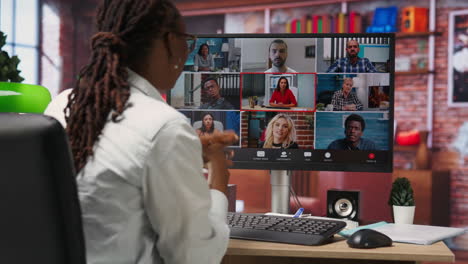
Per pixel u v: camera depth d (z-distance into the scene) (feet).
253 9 17.95
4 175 2.11
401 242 4.08
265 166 5.35
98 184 2.93
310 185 13.37
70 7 19.26
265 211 6.74
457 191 16.21
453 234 4.33
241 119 5.40
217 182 3.75
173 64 3.46
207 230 3.13
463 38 16.28
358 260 4.52
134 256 3.00
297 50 5.33
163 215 2.97
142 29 3.27
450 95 16.44
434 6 16.55
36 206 2.12
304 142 5.32
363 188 9.16
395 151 16.89
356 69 5.27
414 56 16.78
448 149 16.47
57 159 2.16
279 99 5.35
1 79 5.01
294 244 3.92
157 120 3.00
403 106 16.96
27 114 2.21
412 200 5.00
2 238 2.11
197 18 18.52
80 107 3.16
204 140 3.74
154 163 2.93
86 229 2.92
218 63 5.41
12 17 18.69
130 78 3.28
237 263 4.88
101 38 3.24
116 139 3.00
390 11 16.79
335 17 17.15
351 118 5.27
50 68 19.17
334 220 4.46
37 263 2.14
